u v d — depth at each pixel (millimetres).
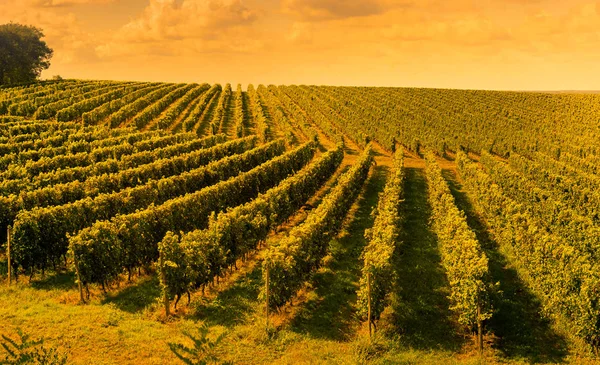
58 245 20500
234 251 21250
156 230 21828
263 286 18016
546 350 15586
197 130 66688
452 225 22969
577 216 27312
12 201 23109
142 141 45969
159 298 17109
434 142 59406
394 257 22719
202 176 33938
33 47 120000
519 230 22328
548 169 47875
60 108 68938
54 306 16844
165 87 109062
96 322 15727
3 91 91062
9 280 18828
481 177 34656
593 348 15227
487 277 16328
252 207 24281
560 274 17391
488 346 15719
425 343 15836
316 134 61250
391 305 18516
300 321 16984
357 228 28922
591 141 61562
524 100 108062
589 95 116188
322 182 39875
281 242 19109
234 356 14219
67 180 31688
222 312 17297
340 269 22141
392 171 42250
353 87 135250
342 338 15961
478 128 73250
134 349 14133
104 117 67062
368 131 69500
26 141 43781
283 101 100750
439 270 22281
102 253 18156
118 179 31219
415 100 106938
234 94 115500
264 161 45031
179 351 14156
